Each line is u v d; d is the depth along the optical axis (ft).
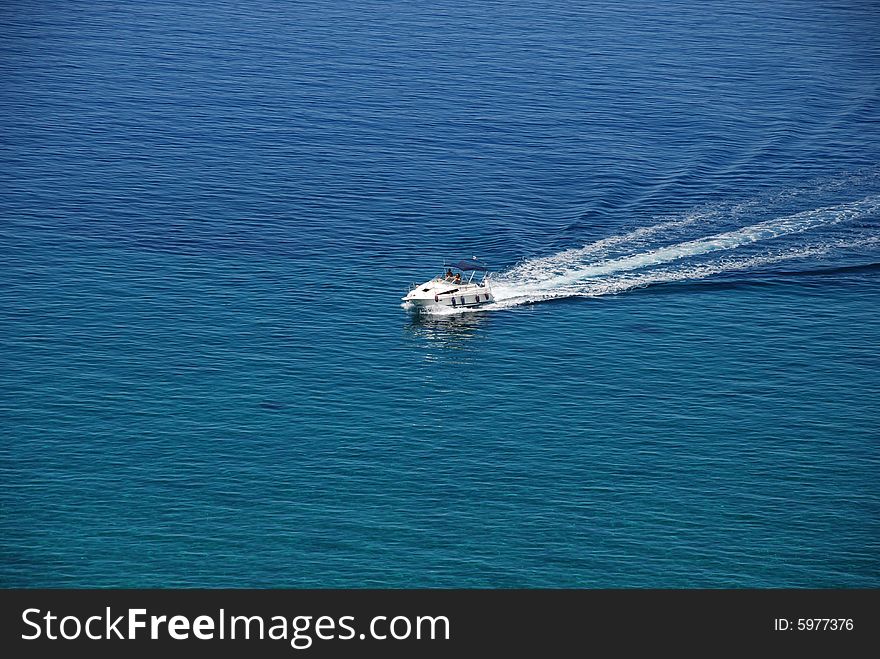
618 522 560.61
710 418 645.92
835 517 570.46
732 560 539.29
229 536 542.57
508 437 624.59
